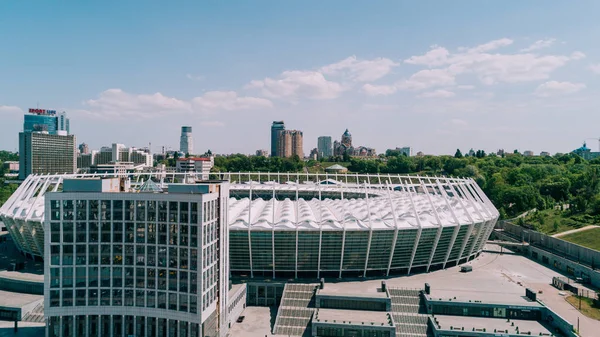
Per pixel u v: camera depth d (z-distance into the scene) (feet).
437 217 549.13
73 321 381.19
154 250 377.71
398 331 424.46
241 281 515.50
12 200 617.62
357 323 415.44
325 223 521.24
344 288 488.02
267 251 520.01
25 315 445.37
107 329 385.09
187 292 371.56
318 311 450.30
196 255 368.27
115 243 379.96
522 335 391.24
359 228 510.99
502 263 632.38
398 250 538.06
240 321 458.50
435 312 446.60
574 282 540.93
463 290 484.33
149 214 376.89
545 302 466.29
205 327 379.55
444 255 579.07
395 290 481.46
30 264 567.18
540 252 655.76
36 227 550.77
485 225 633.61
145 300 379.76
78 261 378.94
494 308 437.99
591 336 382.83
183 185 397.19
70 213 376.68
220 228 406.00
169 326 378.32
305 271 533.96
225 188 422.00
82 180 386.11
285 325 441.27
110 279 380.99
